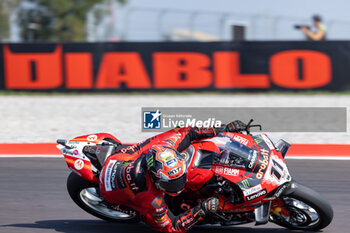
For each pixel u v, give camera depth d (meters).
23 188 22.23
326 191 21.22
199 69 47.53
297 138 31.06
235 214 15.69
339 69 46.47
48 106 42.97
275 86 47.31
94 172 16.72
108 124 35.94
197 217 14.80
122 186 14.95
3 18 66.44
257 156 15.09
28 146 29.34
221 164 15.08
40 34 71.25
